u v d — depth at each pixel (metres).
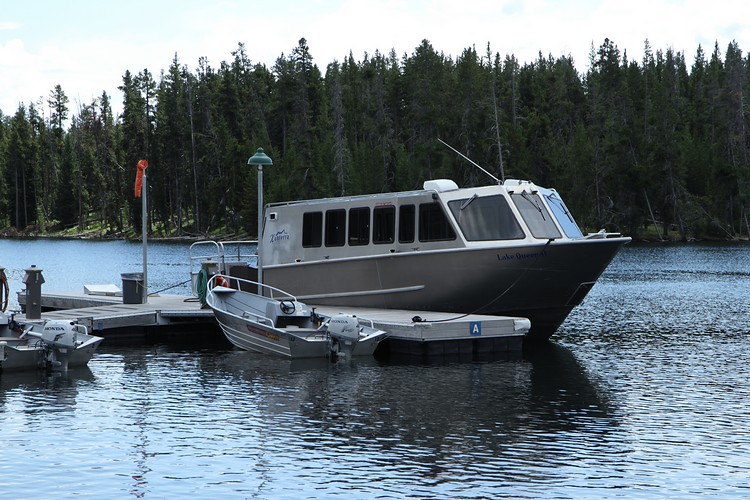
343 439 12.91
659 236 98.44
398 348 20.45
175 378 17.50
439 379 17.47
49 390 16.30
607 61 120.50
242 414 14.40
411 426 13.66
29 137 148.00
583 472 11.38
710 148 111.38
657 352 21.25
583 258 21.03
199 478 11.09
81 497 10.34
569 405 15.21
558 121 117.56
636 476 11.22
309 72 117.31
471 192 21.62
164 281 45.31
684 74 154.12
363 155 101.62
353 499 10.38
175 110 120.62
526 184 21.84
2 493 10.45
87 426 13.59
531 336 22.78
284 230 24.67
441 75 113.62
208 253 80.38
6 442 12.62
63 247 98.31
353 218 23.34
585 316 29.39
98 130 151.38
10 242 114.88
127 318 22.38
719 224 97.88
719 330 25.55
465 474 11.27
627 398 15.81
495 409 14.86
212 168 114.69
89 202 140.50
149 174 124.06
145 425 13.65
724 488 10.75
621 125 110.12
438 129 107.06
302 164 99.19
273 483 10.90
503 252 20.91
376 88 119.81
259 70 127.88
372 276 22.95
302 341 19.39
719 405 15.27
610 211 99.31
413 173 98.12
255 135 115.00
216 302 21.61
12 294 38.06
